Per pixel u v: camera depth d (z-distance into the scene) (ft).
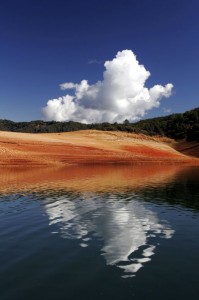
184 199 79.05
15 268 34.81
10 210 64.80
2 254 39.09
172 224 54.24
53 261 36.78
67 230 50.01
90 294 28.99
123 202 74.54
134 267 35.22
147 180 122.62
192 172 168.66
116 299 28.09
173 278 32.30
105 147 312.50
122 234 47.93
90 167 200.95
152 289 29.91
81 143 313.12
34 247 41.70
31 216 59.52
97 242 43.88
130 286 30.60
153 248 41.52
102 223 54.65
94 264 35.91
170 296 28.55
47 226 52.31
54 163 220.84
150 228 51.67
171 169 194.18
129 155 288.10
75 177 130.21
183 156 340.80
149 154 320.70
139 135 433.48
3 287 30.42
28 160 214.69
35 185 103.19
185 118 632.79
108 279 32.04
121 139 373.61
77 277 32.53
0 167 190.08
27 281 31.60
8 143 255.09
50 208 66.90
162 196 83.46
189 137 505.66
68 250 40.57
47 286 30.55
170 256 38.50
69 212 63.36
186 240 44.98
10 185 102.89
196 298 28.22
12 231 49.32
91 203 73.00
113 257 38.11
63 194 85.46
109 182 113.80
